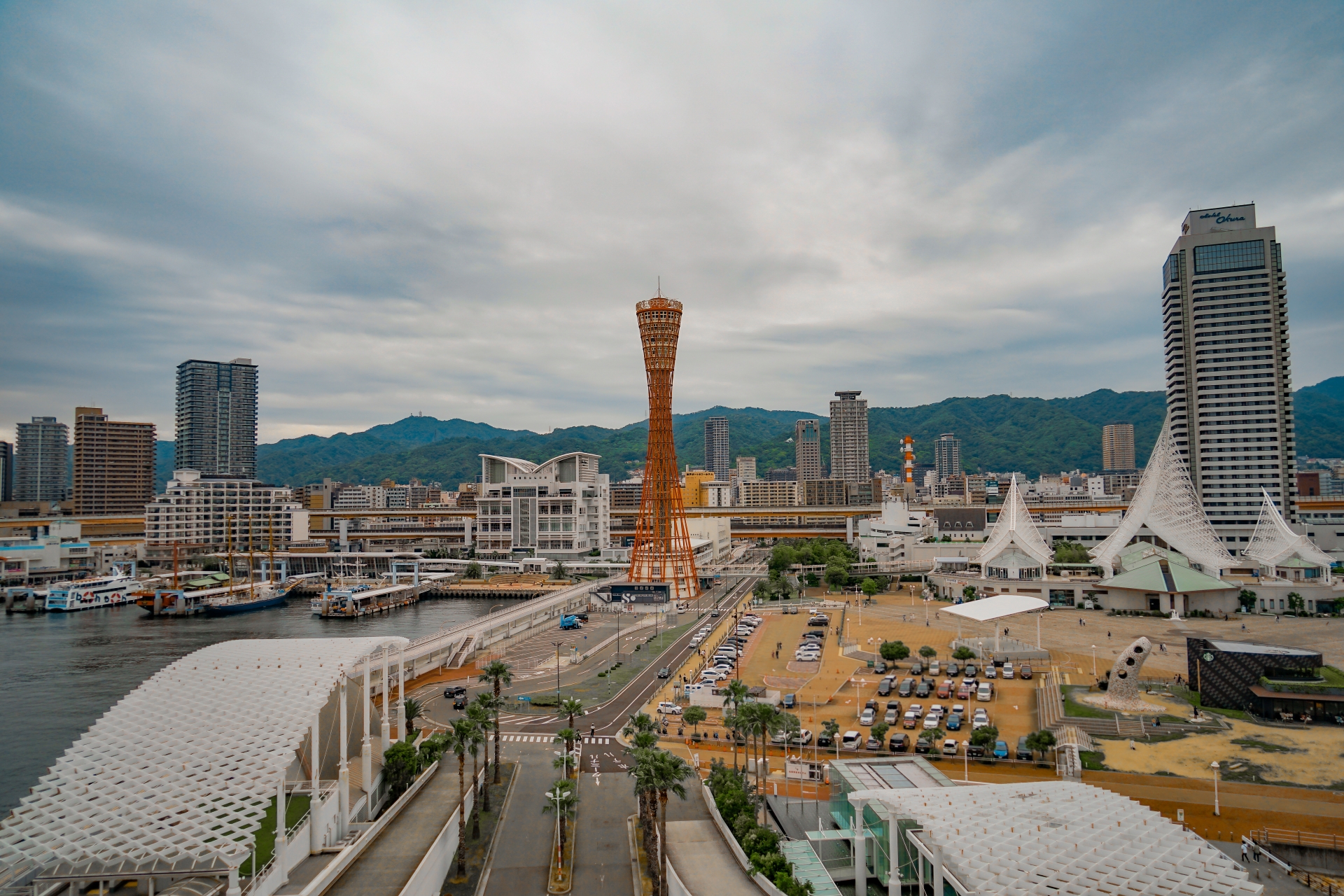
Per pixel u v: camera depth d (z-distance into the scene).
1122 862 59.44
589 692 152.75
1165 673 151.00
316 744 85.69
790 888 71.31
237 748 78.38
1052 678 148.75
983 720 124.38
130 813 69.75
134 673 193.62
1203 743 110.94
